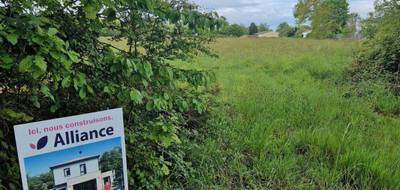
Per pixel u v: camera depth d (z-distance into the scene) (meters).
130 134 3.06
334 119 5.79
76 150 2.19
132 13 2.98
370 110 6.58
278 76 9.92
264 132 4.77
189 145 3.86
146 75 2.65
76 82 2.37
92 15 2.44
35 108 2.82
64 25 2.65
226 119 5.09
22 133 1.98
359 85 8.09
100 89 2.76
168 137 3.07
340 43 19.16
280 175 3.84
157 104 2.82
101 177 2.30
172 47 3.58
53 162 2.10
